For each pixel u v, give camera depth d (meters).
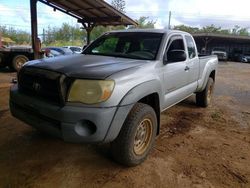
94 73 2.78
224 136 4.50
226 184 3.01
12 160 3.29
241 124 5.24
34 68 3.02
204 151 3.84
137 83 3.03
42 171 3.07
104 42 4.53
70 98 2.69
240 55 37.38
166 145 3.99
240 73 17.83
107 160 3.38
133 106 3.09
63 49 17.20
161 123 5.04
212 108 6.43
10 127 4.37
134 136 3.04
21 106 3.18
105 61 3.43
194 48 5.22
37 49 8.48
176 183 2.97
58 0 9.00
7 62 12.14
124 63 3.36
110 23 11.66
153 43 4.01
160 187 2.88
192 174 3.18
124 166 3.24
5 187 2.74
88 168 3.18
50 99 2.85
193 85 5.19
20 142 3.81
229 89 9.95
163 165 3.35
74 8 9.97
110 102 2.69
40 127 2.95
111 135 2.76
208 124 5.12
